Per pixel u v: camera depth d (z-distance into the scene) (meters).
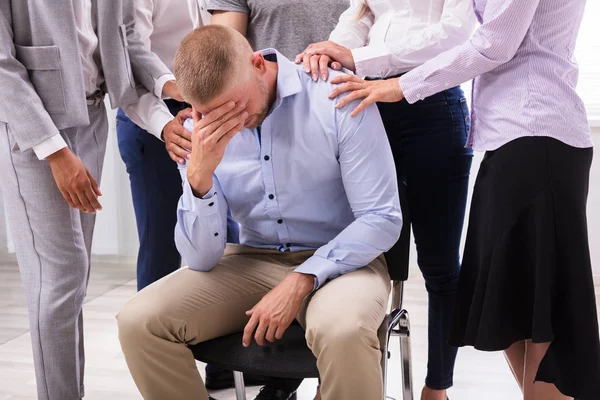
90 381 2.66
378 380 1.55
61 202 1.90
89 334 3.19
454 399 2.46
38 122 1.78
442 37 1.93
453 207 2.12
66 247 1.93
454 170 2.09
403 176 2.13
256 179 1.79
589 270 1.72
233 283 1.78
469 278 1.85
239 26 2.42
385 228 1.71
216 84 1.55
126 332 1.64
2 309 3.21
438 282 2.19
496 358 2.82
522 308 1.77
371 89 1.74
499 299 1.74
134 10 2.16
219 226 1.77
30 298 1.96
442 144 2.07
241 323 1.79
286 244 1.86
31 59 1.82
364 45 2.18
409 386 1.85
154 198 2.44
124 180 3.99
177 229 1.80
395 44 1.97
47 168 1.87
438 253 2.16
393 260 1.87
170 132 2.03
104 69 2.00
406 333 1.79
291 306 1.62
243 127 1.69
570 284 1.71
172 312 1.66
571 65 1.73
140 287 2.52
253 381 2.51
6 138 1.85
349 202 1.78
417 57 1.95
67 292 1.95
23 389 2.62
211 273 1.79
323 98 1.75
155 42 2.43
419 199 2.13
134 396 2.54
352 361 1.51
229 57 1.56
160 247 2.47
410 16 2.01
